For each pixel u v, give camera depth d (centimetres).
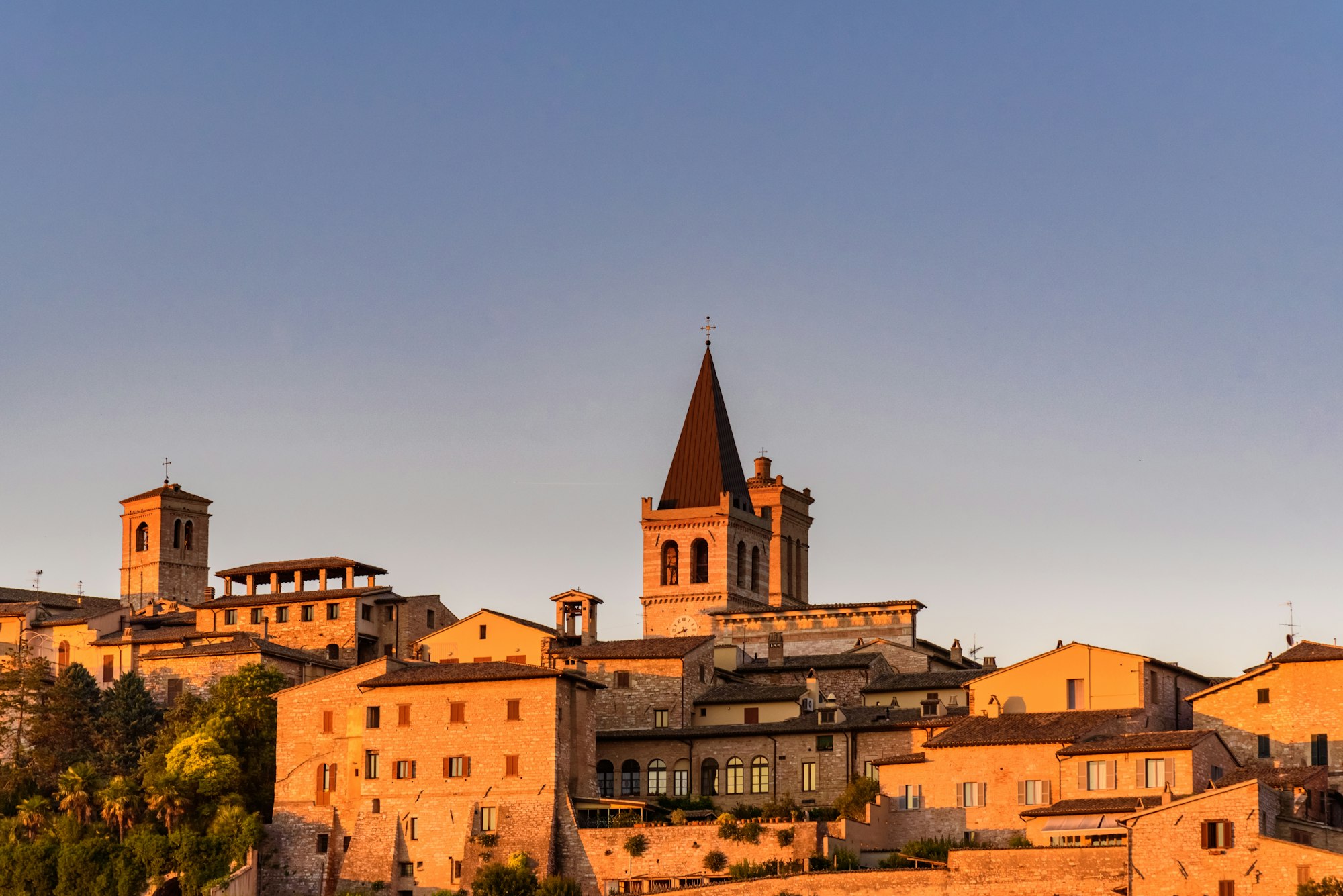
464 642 17812
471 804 14538
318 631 19038
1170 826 11831
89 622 18838
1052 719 14175
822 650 19912
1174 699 15000
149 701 16975
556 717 14500
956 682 16088
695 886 12850
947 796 13850
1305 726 13575
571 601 18475
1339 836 12038
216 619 19438
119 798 15038
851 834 13500
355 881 14662
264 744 15938
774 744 15212
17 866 14688
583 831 14062
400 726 14925
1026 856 12262
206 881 14438
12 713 17175
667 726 16000
